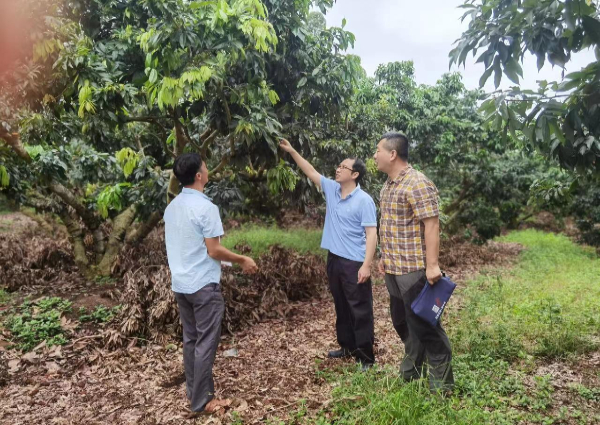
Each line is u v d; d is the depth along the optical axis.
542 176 11.02
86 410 3.29
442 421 2.68
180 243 3.07
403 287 3.01
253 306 5.59
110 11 4.43
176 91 3.42
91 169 6.71
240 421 2.98
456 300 6.30
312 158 5.93
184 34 3.44
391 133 3.07
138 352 4.41
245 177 6.49
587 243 13.02
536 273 8.36
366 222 3.62
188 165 3.08
